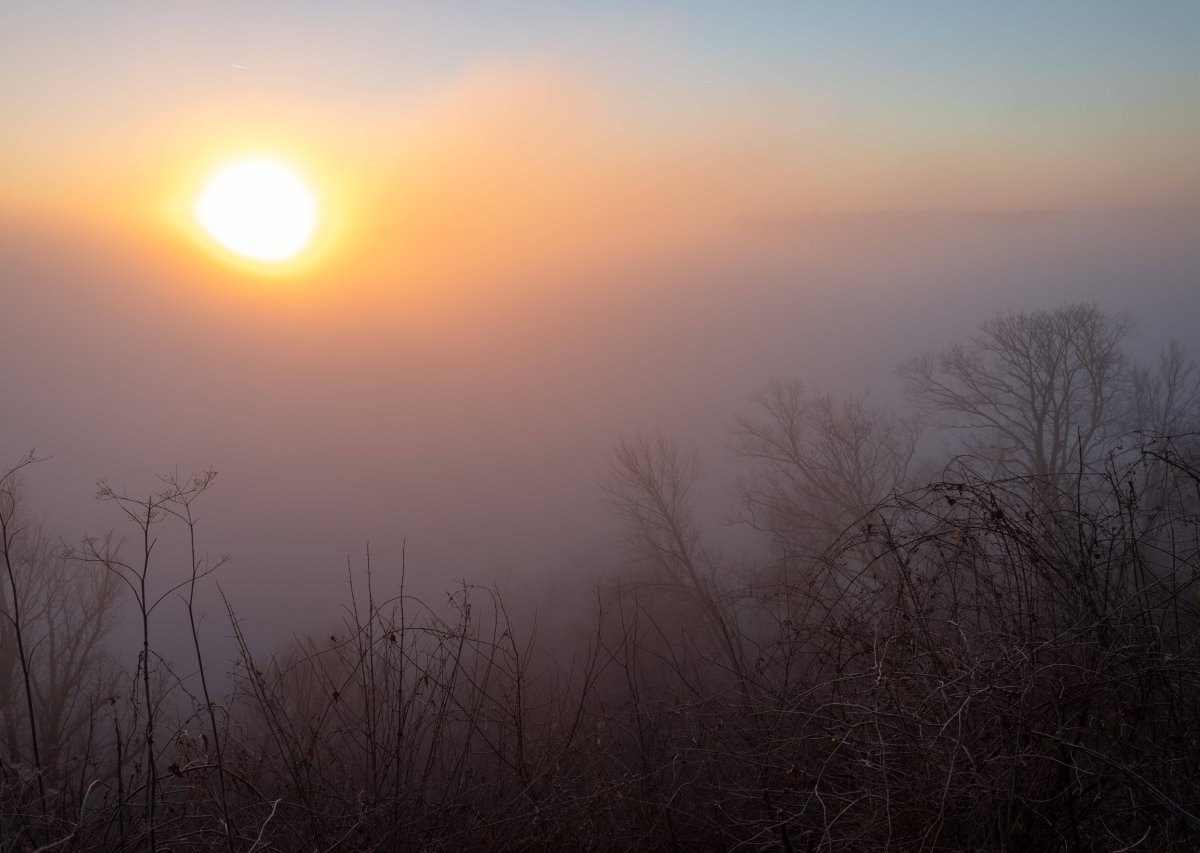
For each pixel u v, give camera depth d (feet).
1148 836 8.02
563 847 10.12
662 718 11.67
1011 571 10.08
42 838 8.56
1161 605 9.62
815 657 10.89
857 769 8.80
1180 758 8.42
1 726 33.65
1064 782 8.43
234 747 10.71
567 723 12.31
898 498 11.39
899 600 9.91
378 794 9.88
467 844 9.95
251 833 9.66
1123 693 8.83
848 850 8.22
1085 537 10.58
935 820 7.88
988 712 8.50
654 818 10.34
